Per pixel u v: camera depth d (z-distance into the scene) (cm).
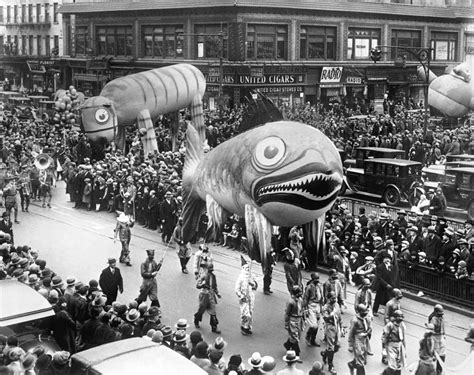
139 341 1230
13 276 1767
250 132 2041
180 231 2392
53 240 2786
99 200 3325
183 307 2067
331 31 6444
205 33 6097
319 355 1764
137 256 2586
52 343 1482
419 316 1998
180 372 1106
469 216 2862
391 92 6906
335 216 2572
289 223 1998
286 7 5988
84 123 3934
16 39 8350
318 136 1934
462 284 2048
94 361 1135
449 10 7331
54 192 3775
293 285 1859
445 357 1709
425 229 2308
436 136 4459
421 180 3108
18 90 8312
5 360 1234
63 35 7656
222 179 2106
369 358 1741
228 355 1741
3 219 2555
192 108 4312
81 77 7300
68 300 1670
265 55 6016
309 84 6219
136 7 6612
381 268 1995
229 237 2689
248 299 1877
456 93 5216
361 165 3309
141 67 6644
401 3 7319
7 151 4034
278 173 1898
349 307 2059
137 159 3606
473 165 2986
